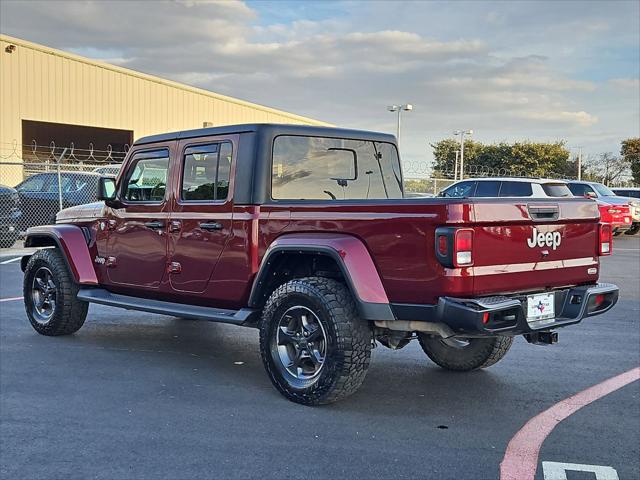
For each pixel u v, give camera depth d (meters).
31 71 27.00
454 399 5.06
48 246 7.48
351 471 3.71
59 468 3.73
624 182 51.72
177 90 33.94
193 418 4.55
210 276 5.52
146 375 5.61
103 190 6.37
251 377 5.59
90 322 7.86
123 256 6.36
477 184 15.52
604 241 5.14
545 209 4.64
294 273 5.33
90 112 29.48
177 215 5.79
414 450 4.02
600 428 4.45
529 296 4.56
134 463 3.80
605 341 7.11
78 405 4.81
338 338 4.58
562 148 52.72
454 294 4.21
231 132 5.42
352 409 4.79
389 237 4.43
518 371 5.90
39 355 6.24
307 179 5.59
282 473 3.68
